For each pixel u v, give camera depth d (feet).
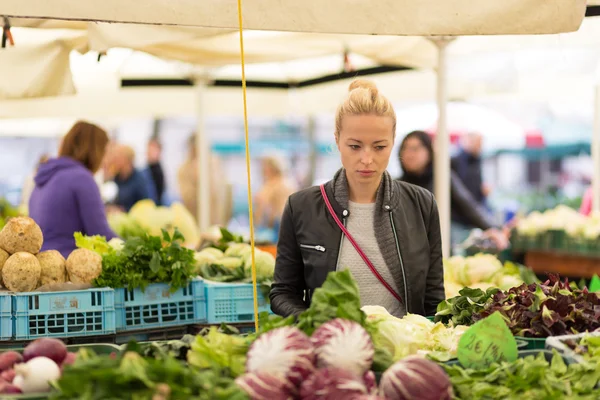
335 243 11.18
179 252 14.33
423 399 6.97
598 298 10.14
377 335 8.59
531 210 49.49
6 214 32.60
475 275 17.78
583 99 30.96
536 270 26.58
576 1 12.68
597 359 8.25
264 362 7.22
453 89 28.12
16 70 20.84
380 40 21.98
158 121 51.60
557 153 50.90
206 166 28.19
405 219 11.29
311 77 30.83
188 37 17.33
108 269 13.65
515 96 29.81
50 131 37.99
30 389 7.65
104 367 6.64
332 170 53.98
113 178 38.99
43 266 13.33
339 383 6.90
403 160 23.41
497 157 55.42
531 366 7.97
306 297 11.69
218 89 31.27
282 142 54.29
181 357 8.54
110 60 26.48
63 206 17.26
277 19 12.19
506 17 12.60
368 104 10.50
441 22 12.54
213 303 14.75
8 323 12.72
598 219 25.22
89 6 11.41
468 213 25.85
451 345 9.25
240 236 18.69
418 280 11.25
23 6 11.16
